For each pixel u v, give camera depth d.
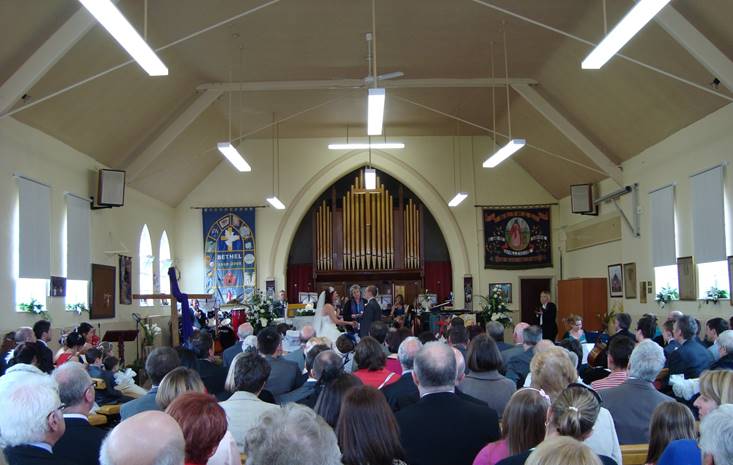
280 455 1.84
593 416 2.71
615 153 14.64
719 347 5.88
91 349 7.64
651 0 6.84
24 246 10.77
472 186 20.05
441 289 20.86
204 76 14.38
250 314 15.02
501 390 4.46
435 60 13.75
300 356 7.55
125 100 12.73
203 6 10.77
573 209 16.52
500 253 19.78
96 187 13.72
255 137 19.91
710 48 9.45
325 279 20.97
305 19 11.57
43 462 2.81
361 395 2.75
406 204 21.02
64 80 10.67
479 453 3.02
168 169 17.06
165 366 4.61
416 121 18.59
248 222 19.78
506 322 16.92
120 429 1.91
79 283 13.19
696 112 11.37
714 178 11.01
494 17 11.61
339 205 21.08
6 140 10.41
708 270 11.49
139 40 7.50
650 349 4.09
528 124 16.78
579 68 12.87
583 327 15.83
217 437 2.67
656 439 3.11
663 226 12.87
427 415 3.31
